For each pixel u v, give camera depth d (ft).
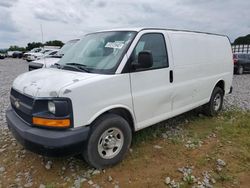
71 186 11.27
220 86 22.17
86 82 11.30
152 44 14.49
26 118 11.69
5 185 11.39
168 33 15.74
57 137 10.48
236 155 14.32
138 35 13.73
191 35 17.71
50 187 11.07
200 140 16.34
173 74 15.65
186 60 16.78
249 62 61.57
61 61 15.49
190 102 17.84
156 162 13.37
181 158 13.87
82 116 11.13
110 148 12.58
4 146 15.07
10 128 12.65
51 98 10.69
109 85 12.03
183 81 16.65
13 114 13.10
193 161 13.55
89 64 13.42
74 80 11.35
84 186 11.27
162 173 12.35
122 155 13.01
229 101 27.86
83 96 11.10
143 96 13.71
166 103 15.48
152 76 14.19
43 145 10.55
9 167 12.81
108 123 12.07
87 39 15.83
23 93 11.82
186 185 11.45
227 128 18.43
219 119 20.88
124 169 12.60
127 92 12.91
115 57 12.98
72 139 10.75
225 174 12.37
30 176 12.03
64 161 13.23
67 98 10.68
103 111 11.87
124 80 12.70
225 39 22.33
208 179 11.98
